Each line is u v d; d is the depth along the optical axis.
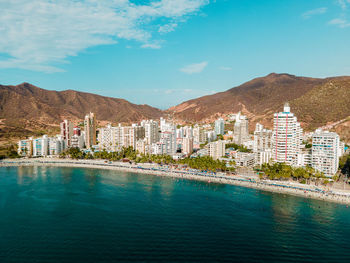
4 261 122.62
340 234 154.12
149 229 156.50
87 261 122.50
